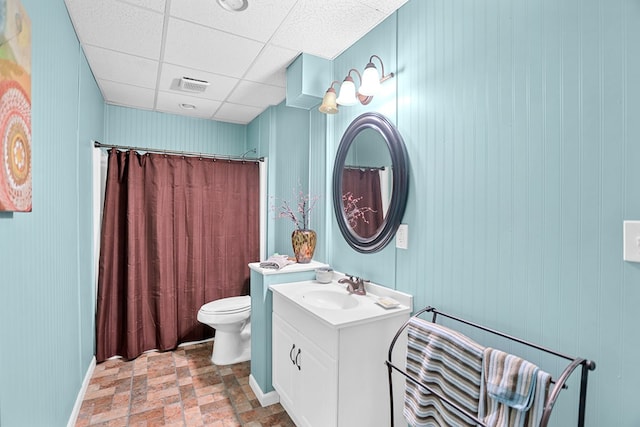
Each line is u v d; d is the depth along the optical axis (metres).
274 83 2.74
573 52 1.02
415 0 1.62
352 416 1.46
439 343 1.17
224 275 3.29
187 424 1.94
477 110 1.31
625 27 0.91
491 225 1.26
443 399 1.09
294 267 2.24
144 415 2.02
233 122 3.95
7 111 0.93
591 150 0.98
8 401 1.04
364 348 1.48
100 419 1.97
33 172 1.24
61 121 1.65
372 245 1.87
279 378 2.00
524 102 1.15
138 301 2.90
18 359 1.11
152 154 2.99
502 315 1.22
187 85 2.76
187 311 3.14
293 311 1.81
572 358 0.93
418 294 1.59
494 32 1.25
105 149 2.98
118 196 2.86
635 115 0.89
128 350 2.77
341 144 2.14
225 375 2.53
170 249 3.04
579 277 1.01
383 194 1.78
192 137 3.72
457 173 1.39
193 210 3.15
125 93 2.98
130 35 2.00
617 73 0.93
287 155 3.06
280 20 1.84
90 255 2.55
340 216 2.15
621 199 0.92
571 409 1.03
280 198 3.24
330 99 1.87
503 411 0.94
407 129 1.66
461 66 1.38
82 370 2.24
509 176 1.20
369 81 1.67
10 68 0.95
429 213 1.53
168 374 2.54
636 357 0.89
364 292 1.83
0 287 0.98
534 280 1.12
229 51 2.19
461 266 1.38
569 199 1.03
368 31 1.94
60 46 1.61
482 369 1.02
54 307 1.55
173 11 1.76
